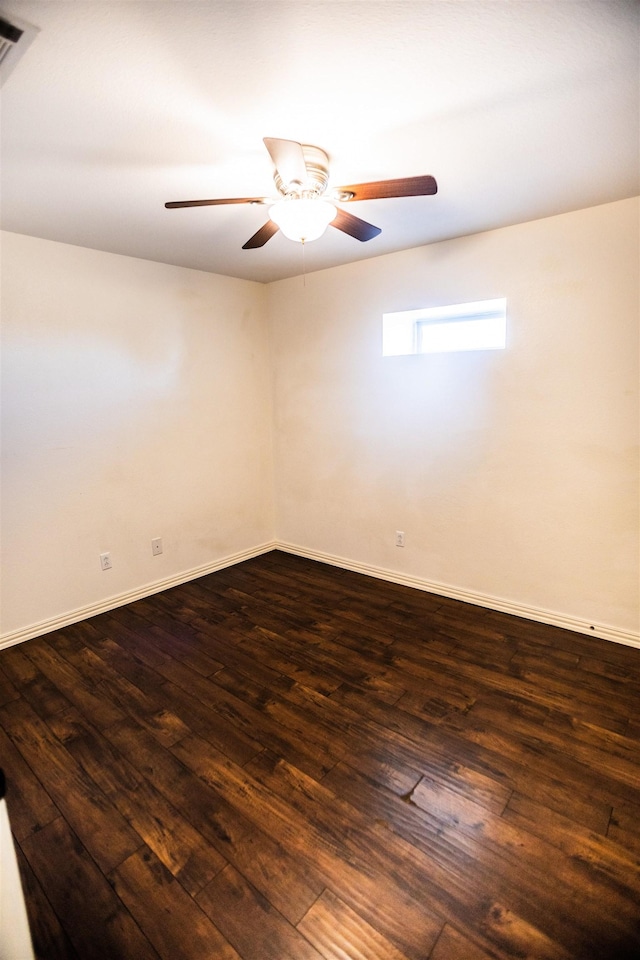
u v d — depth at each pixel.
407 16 1.09
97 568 3.06
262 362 3.96
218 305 3.57
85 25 1.08
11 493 2.65
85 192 2.02
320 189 1.73
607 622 2.61
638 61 1.26
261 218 2.34
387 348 3.27
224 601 3.23
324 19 1.09
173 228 2.48
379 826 1.53
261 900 1.31
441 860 1.41
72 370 2.83
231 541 3.88
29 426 2.69
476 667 2.39
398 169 1.89
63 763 1.82
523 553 2.84
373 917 1.26
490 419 2.85
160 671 2.42
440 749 1.85
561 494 2.66
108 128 1.53
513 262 2.62
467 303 2.81
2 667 2.48
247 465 3.94
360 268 3.24
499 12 1.08
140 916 1.28
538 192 2.15
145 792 1.68
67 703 2.18
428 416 3.10
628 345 2.36
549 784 1.67
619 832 1.48
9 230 2.49
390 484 3.38
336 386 3.54
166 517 3.41
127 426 3.13
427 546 3.26
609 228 2.32
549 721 1.98
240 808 1.61
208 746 1.89
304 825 1.54
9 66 1.21
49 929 1.25
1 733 1.99
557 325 2.54
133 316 3.08
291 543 4.14
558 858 1.40
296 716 2.06
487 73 1.30
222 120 1.50
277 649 2.61
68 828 1.54
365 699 2.16
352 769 1.76
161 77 1.28
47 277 2.68
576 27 1.13
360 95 1.39
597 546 2.58
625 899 1.29
